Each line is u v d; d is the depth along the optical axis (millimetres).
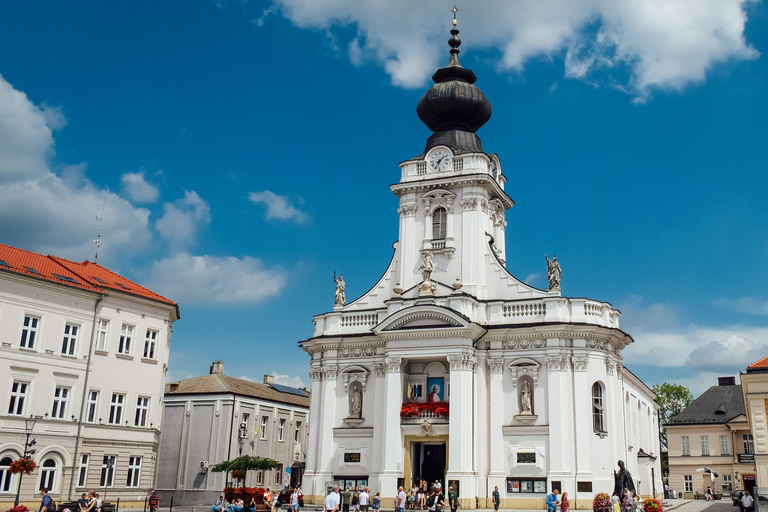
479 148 54000
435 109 53469
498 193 52844
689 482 80000
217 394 63875
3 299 42750
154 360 50781
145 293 52312
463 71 54719
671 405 99438
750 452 78562
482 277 48781
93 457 46062
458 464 42812
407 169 52250
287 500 50844
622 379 49281
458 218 50188
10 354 42594
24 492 42094
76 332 46250
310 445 49250
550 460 43406
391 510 42531
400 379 45844
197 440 63438
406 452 45281
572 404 44250
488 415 45594
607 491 42969
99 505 34031
